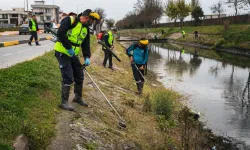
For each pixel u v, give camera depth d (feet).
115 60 61.67
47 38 83.82
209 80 55.47
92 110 20.98
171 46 147.13
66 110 19.10
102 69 43.01
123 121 21.54
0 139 12.86
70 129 16.60
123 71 51.19
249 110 36.52
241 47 104.32
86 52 19.38
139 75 34.91
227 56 96.68
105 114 21.65
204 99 41.32
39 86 20.92
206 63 80.12
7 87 18.80
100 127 18.74
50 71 26.11
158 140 21.26
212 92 45.75
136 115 25.31
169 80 54.65
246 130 29.73
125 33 281.74
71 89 24.31
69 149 14.69
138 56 34.17
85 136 16.57
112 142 17.69
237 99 41.91
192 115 32.17
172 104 29.04
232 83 53.11
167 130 24.53
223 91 46.73
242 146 25.91
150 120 25.55
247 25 132.57
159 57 96.32
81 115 19.29
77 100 21.08
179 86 49.47
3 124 14.06
